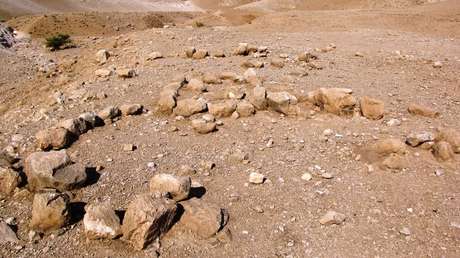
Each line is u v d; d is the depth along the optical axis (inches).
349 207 265.9
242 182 291.6
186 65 569.6
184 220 243.8
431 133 338.6
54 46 1202.0
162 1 3284.9
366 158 319.9
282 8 2085.4
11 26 1694.1
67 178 274.8
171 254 225.9
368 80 506.3
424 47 730.2
